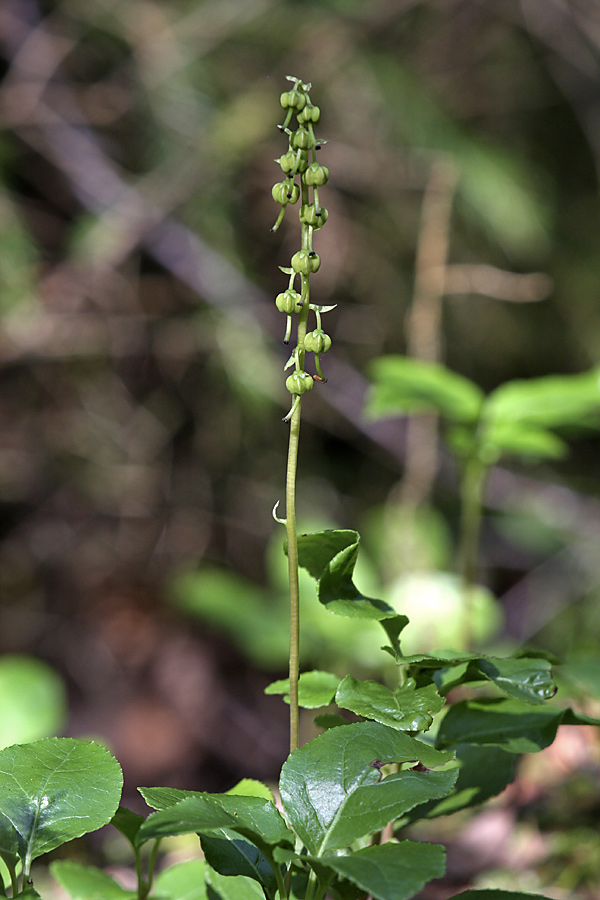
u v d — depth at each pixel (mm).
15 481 5117
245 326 4848
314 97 4930
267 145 4793
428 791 1035
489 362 5660
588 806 2260
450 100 5242
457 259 5250
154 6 4703
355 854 950
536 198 5137
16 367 4984
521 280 5121
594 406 2725
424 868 901
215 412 5273
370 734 1114
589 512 5363
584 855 2133
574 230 5621
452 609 2955
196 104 4660
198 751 4340
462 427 2820
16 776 1151
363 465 5637
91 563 5266
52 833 1085
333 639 3012
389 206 5137
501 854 2236
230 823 1000
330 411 5418
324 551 1248
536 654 1282
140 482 5297
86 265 4668
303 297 1107
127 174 4762
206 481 5418
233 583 3609
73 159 4637
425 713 1124
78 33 4668
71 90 4656
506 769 1447
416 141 4840
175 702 4586
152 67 4625
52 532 5254
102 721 4430
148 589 5273
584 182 5715
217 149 4602
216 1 4715
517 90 5520
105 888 1351
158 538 5359
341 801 1048
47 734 2648
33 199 4738
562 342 5680
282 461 5465
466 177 4809
